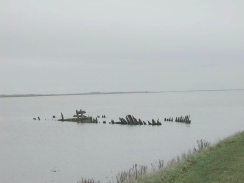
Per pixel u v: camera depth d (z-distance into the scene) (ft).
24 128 241.76
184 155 88.74
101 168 100.17
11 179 90.99
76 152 132.67
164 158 110.42
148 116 336.90
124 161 109.60
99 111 442.09
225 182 46.78
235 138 89.81
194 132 188.85
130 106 578.66
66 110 500.33
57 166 106.11
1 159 120.47
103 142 161.27
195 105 538.06
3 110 529.04
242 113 334.24
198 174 54.85
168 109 453.17
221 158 64.39
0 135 198.70
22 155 128.57
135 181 59.93
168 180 55.52
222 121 252.21
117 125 247.09
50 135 196.24
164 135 181.37
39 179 89.97
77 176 91.50
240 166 54.39
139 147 140.15
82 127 238.68
